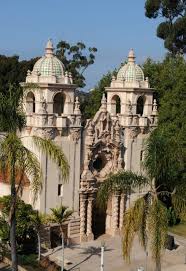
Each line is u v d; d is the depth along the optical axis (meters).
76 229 56.41
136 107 63.38
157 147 39.97
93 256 52.75
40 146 37.16
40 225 50.41
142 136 62.56
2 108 37.06
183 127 64.38
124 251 37.41
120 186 40.28
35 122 51.72
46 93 52.72
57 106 57.41
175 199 39.88
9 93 38.78
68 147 54.56
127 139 60.91
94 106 80.81
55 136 53.22
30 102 53.78
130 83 61.91
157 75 73.44
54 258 50.91
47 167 52.28
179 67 71.25
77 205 56.44
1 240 49.84
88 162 56.78
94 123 57.16
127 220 37.28
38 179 35.34
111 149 59.38
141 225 37.66
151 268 49.78
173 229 64.88
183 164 44.50
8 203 48.72
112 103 63.47
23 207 49.47
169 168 40.09
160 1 95.38
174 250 56.59
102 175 58.53
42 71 54.34
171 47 93.69
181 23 91.00
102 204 56.06
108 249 55.28
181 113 65.94
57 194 53.97
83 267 49.41
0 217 50.47
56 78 53.72
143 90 62.25
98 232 61.31
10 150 34.12
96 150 57.88
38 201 52.09
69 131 54.41
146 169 41.66
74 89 55.12
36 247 52.12
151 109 64.00
